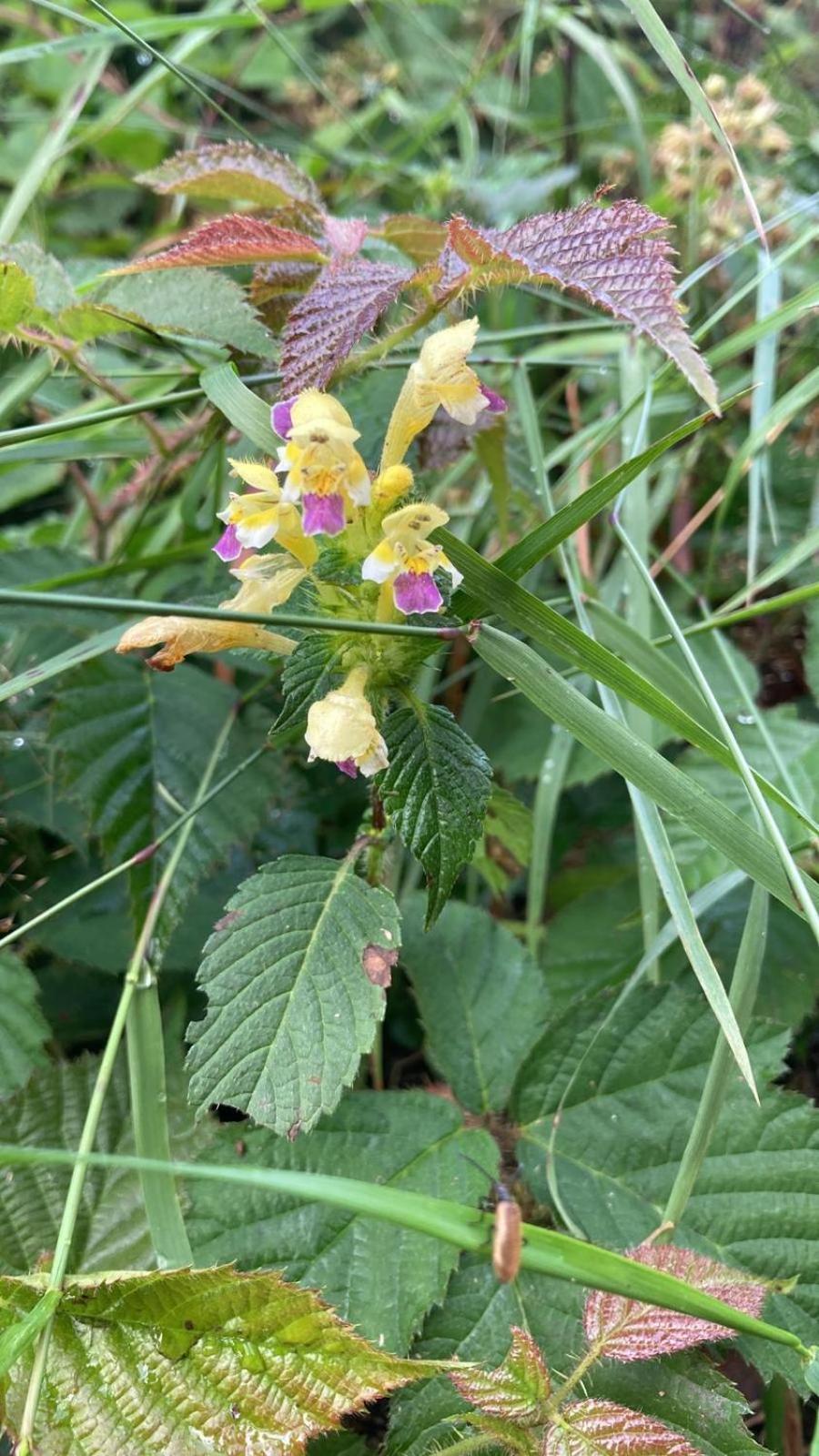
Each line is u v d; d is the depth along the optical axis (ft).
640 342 1.01
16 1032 0.73
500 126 1.52
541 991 0.77
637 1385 0.59
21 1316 0.57
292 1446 0.54
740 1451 0.57
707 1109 0.63
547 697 0.63
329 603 0.64
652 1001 0.72
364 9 1.54
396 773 0.59
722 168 1.10
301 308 0.66
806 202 0.95
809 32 1.60
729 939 0.86
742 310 1.20
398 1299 0.62
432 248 0.84
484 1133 0.70
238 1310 0.56
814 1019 0.89
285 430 0.60
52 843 0.94
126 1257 0.64
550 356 1.07
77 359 0.84
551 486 1.14
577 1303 0.62
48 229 1.47
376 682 0.63
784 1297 0.63
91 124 1.36
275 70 1.74
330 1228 0.64
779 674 1.09
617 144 1.44
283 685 0.62
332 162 1.48
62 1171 0.67
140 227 1.62
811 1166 0.66
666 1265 0.59
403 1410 0.60
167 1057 0.72
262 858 0.95
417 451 0.86
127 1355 0.56
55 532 1.21
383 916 0.63
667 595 1.09
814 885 0.61
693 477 1.15
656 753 0.62
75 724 0.85
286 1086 0.58
